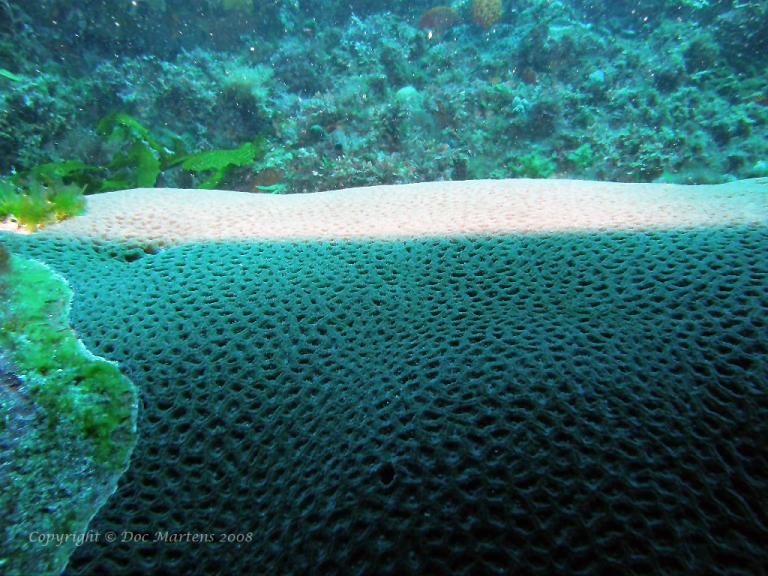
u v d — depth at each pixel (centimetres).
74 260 26
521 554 14
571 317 20
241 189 62
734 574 14
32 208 30
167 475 17
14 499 14
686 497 15
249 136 71
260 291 23
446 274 25
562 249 25
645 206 30
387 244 28
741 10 87
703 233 24
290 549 15
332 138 63
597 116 72
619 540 14
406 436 17
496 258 25
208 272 25
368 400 18
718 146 71
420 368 19
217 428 18
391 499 16
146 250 29
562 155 67
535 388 17
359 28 92
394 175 58
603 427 16
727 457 15
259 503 16
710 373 17
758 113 73
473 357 19
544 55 83
